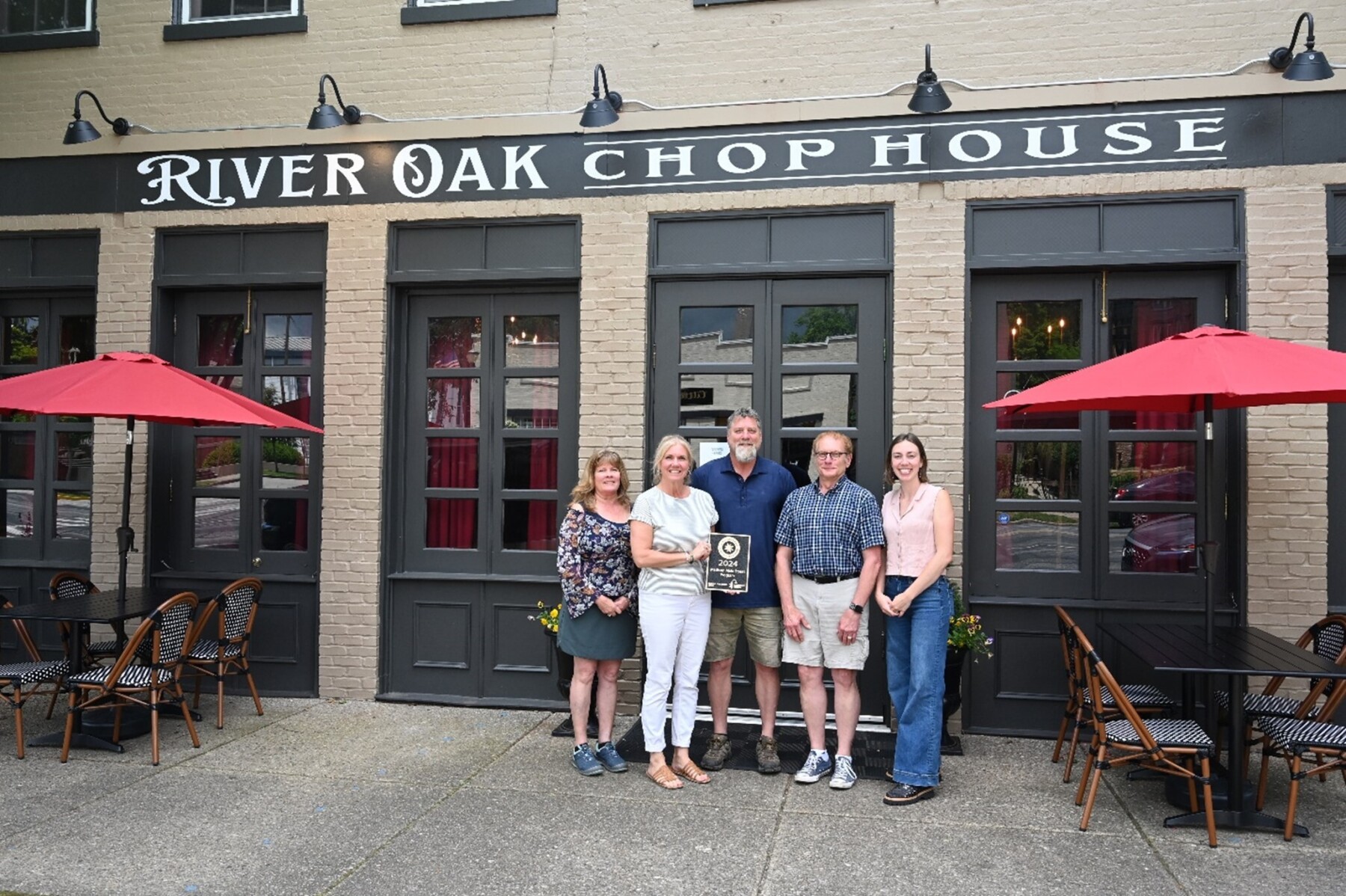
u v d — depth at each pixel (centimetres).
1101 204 582
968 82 599
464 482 664
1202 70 577
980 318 605
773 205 612
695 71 630
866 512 477
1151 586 583
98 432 683
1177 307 589
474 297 664
